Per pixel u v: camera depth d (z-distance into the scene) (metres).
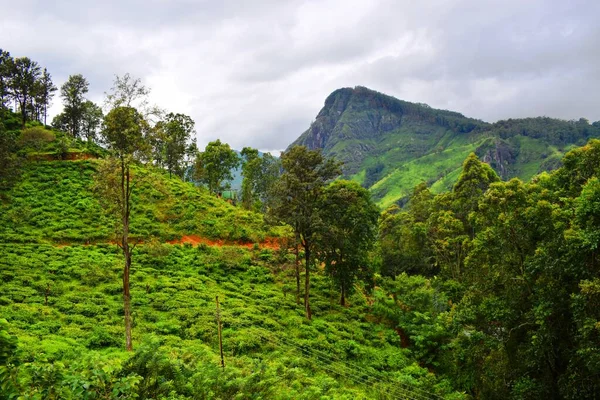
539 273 21.45
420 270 57.25
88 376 9.95
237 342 27.66
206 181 80.06
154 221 53.97
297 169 35.25
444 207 49.75
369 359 30.92
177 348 23.70
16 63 77.00
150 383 13.26
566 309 19.80
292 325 33.22
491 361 23.78
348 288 40.12
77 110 87.31
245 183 76.94
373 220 41.88
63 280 35.66
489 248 25.33
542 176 32.12
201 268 43.59
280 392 18.58
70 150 70.38
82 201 54.59
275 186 35.66
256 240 54.81
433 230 46.38
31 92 79.12
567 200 22.39
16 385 7.99
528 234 22.97
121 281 37.03
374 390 25.55
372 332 36.22
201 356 21.64
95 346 24.59
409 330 35.75
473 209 46.19
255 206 76.62
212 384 15.02
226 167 76.19
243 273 44.62
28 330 24.91
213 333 28.58
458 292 36.62
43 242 43.88
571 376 18.77
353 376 27.08
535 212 22.45
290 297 40.03
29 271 35.72
